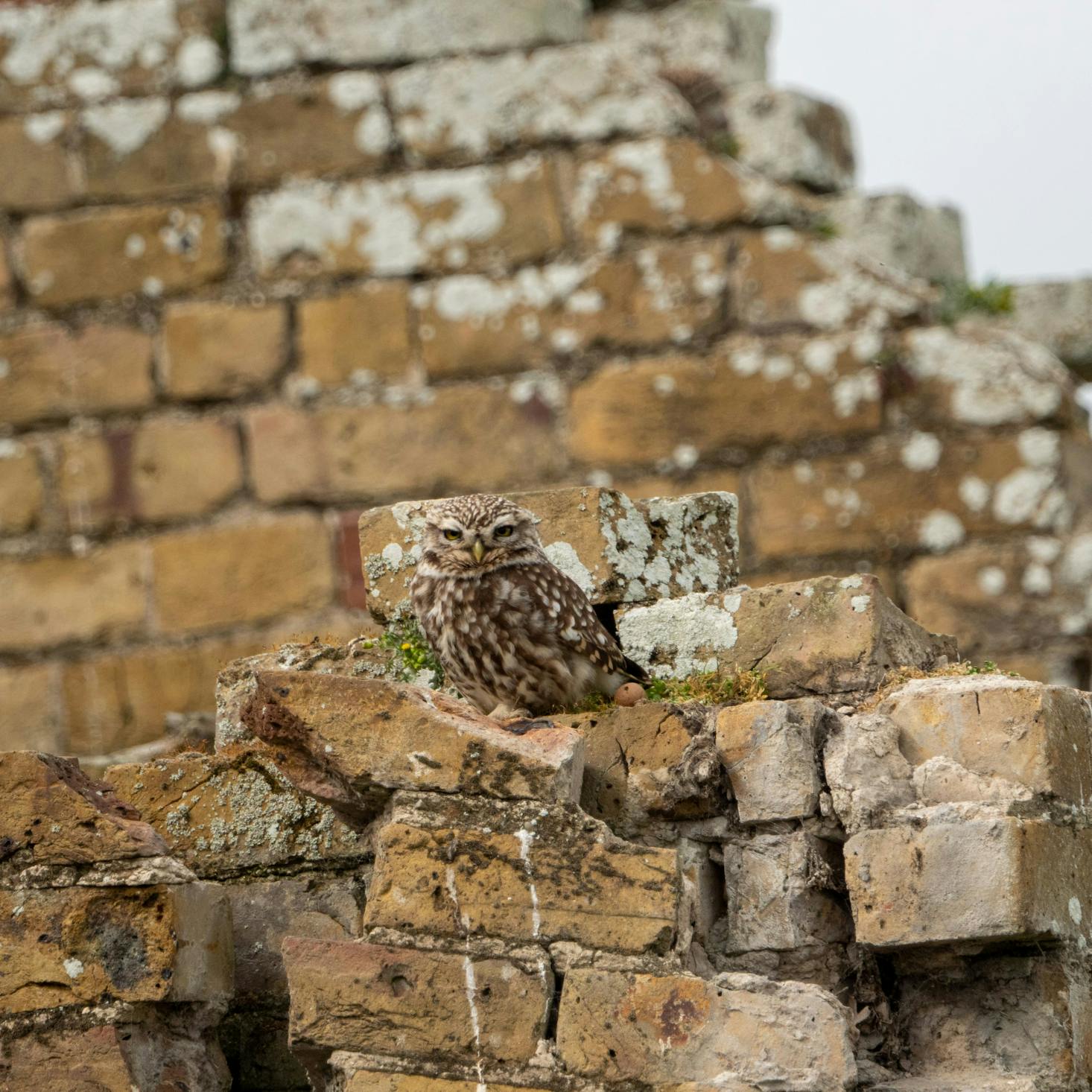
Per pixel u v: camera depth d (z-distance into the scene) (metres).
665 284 20.58
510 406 20.64
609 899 8.82
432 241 21.14
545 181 20.97
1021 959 9.13
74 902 9.19
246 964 10.24
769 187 20.62
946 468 19.72
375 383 21.02
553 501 11.79
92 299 21.56
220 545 20.92
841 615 10.55
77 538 21.12
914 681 9.80
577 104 21.06
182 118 21.72
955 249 22.27
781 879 9.42
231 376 21.25
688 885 9.15
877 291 20.17
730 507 12.30
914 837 9.00
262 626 20.73
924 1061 9.23
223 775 10.61
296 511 20.94
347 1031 8.75
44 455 21.28
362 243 21.27
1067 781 9.29
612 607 11.74
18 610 21.00
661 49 22.52
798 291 20.33
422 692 9.49
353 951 8.84
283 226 21.42
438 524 11.70
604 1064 8.59
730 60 22.53
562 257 20.86
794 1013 8.55
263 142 21.59
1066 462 19.67
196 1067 9.40
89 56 21.98
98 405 21.34
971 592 19.44
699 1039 8.57
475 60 21.33
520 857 8.90
